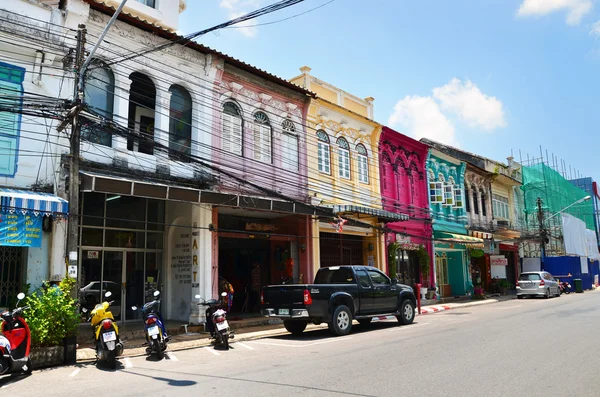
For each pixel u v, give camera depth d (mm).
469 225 29469
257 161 15445
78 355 10031
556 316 16078
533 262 35062
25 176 10711
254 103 16359
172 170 13602
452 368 7793
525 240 33938
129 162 12625
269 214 17125
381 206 21891
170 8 18922
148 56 13391
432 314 19062
